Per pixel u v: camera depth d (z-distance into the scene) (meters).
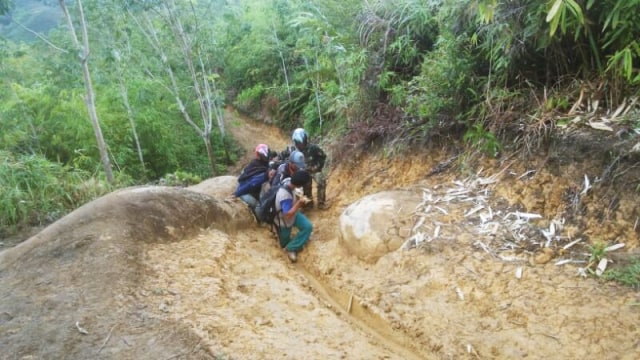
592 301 3.19
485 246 4.03
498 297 3.52
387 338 3.62
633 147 3.70
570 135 4.19
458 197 4.81
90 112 9.88
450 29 5.43
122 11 13.95
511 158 4.73
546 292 3.40
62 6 9.92
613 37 3.76
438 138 5.83
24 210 6.18
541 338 3.09
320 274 4.86
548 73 4.70
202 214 5.18
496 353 3.13
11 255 4.30
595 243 3.63
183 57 16.64
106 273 3.75
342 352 3.16
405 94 6.42
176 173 11.86
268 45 17.30
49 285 3.68
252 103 20.05
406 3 6.62
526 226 4.09
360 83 7.56
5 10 9.49
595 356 2.86
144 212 4.66
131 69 15.67
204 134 15.47
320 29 8.70
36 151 12.42
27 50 15.55
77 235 4.30
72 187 7.11
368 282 4.30
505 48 4.64
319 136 11.00
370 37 7.36
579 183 4.00
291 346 3.11
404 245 4.39
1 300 3.56
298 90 16.05
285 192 5.30
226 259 4.46
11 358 2.95
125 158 13.99
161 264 4.05
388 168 6.42
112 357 2.88
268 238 5.80
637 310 3.00
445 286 3.79
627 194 3.64
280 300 3.84
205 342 2.98
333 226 5.88
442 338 3.40
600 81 4.24
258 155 6.38
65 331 3.15
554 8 2.97
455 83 5.39
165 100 17.08
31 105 13.14
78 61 10.20
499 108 4.95
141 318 3.26
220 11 20.28
